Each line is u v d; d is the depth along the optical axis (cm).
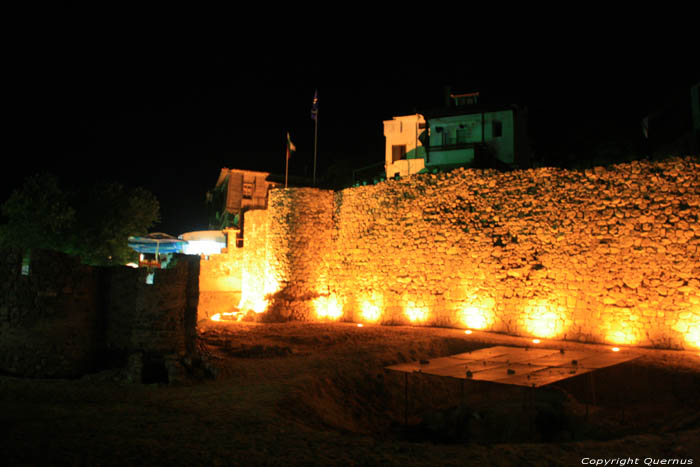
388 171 4316
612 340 1825
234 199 5084
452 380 1703
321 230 2859
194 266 1579
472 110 3662
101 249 2970
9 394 1173
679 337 1697
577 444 866
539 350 1536
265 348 1823
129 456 753
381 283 2577
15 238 2673
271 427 951
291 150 3244
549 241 2033
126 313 1538
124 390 1266
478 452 817
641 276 1797
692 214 1723
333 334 2144
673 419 1241
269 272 2859
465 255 2277
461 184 2350
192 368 1441
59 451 762
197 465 722
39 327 1416
